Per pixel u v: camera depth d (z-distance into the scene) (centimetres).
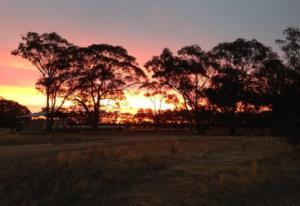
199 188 1140
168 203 1007
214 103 6000
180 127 8738
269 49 5881
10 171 1474
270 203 1027
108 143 3011
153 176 1324
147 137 4194
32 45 5953
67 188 1192
